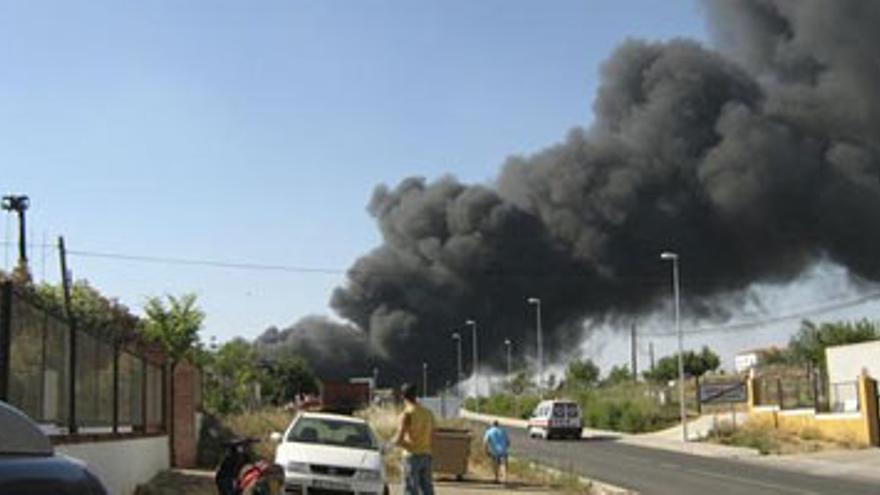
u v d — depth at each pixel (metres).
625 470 35.78
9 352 10.85
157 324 37.56
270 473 14.05
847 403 48.31
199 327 38.28
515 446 51.66
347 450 18.50
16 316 11.24
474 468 32.44
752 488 28.52
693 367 108.38
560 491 26.88
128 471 17.92
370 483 17.84
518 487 27.70
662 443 53.75
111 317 29.34
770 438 49.41
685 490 27.83
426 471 15.10
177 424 24.98
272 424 33.22
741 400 56.22
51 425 12.84
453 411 67.75
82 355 14.67
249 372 53.94
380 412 42.41
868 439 45.88
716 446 49.62
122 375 18.08
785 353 97.69
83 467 2.31
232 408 41.28
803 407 52.97
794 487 28.84
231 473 14.46
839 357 53.50
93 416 15.50
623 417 69.19
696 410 69.38
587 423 74.94
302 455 17.98
